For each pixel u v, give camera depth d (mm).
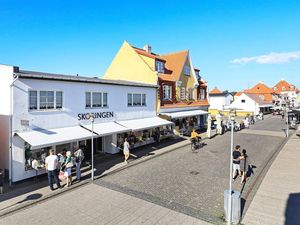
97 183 13109
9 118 12969
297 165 16297
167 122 23016
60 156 13992
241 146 23031
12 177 12969
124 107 20672
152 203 10641
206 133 30297
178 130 27953
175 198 11172
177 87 29141
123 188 12391
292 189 12016
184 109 29781
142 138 22578
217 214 9641
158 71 27578
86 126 16969
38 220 9211
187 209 10078
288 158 18234
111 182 13273
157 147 22375
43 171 14375
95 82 17625
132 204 10562
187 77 31609
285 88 94438
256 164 16734
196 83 33125
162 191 12000
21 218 9352
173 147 22312
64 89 15703
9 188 12453
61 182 13281
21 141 13383
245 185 12703
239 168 13422
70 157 12875
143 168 15898
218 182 13234
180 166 16312
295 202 10531
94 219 9289
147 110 23391
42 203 10688
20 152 13336
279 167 15859
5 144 13500
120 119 20234
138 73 26672
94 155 19344
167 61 32438
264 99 74312
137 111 22109
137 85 21734
